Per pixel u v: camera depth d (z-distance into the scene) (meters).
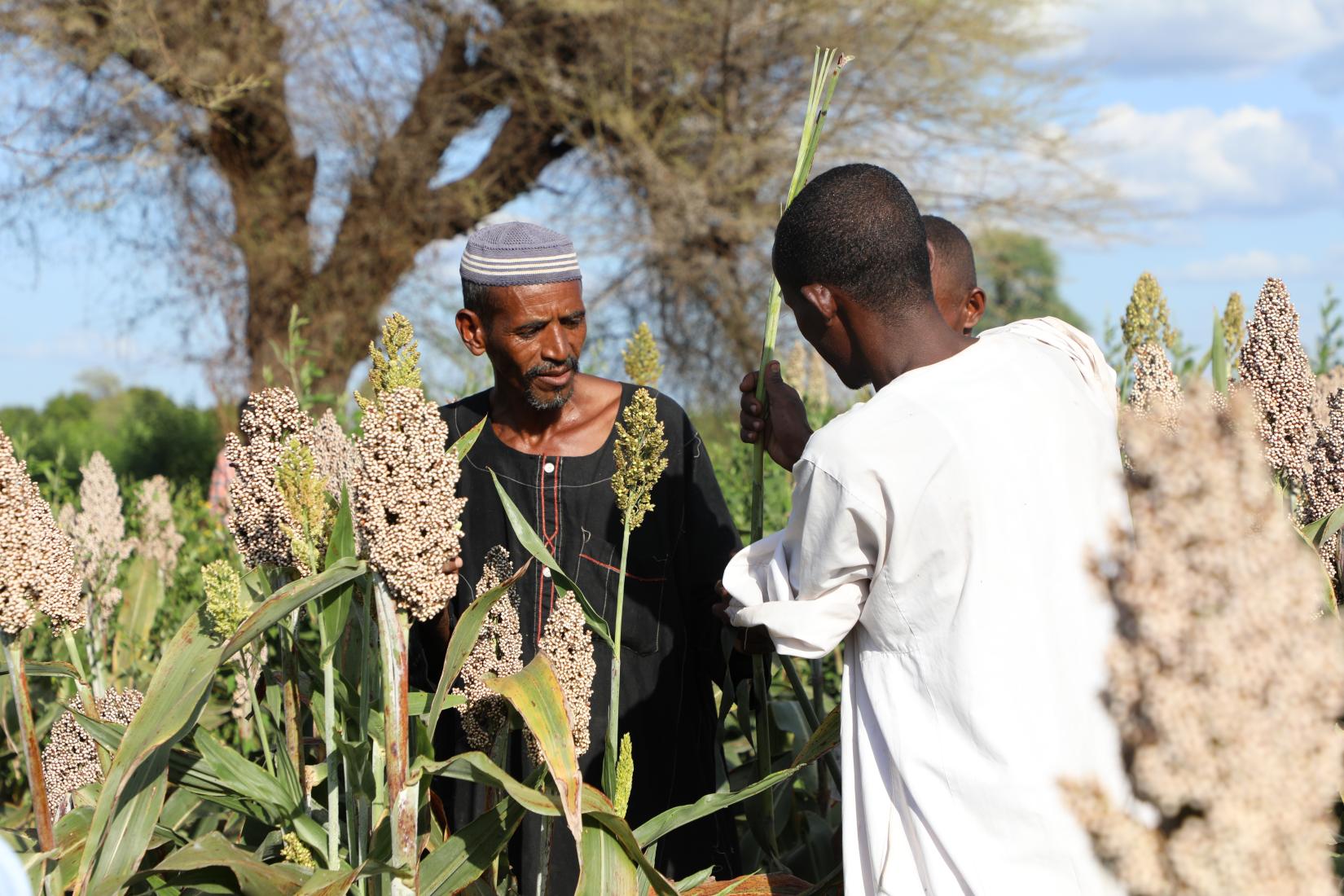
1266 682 1.08
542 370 2.53
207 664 1.96
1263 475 1.13
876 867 1.95
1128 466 2.13
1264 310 2.62
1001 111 14.11
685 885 2.40
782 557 2.16
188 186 13.09
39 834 2.06
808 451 2.00
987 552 1.86
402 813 1.91
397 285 14.09
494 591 2.00
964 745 1.85
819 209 2.06
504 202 14.87
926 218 2.88
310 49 12.89
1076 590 1.86
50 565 2.03
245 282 13.38
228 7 12.28
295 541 2.07
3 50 10.99
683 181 13.85
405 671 1.91
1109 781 1.83
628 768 2.16
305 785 2.31
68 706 2.30
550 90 13.87
